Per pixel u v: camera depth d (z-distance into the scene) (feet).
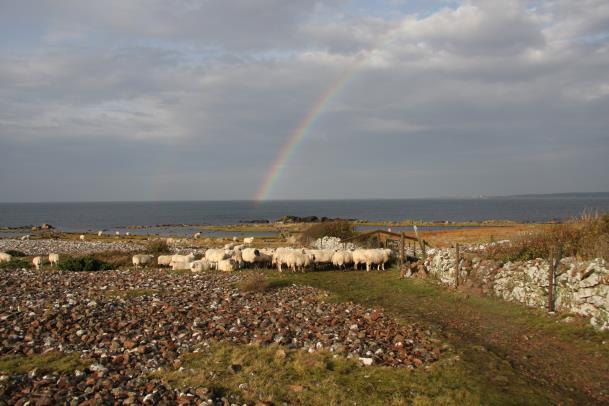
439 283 78.84
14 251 156.15
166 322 54.80
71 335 48.83
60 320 54.13
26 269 111.45
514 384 37.52
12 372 38.24
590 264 54.19
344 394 35.37
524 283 62.44
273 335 50.08
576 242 64.80
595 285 52.08
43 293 71.51
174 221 588.09
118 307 61.87
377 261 100.94
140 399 33.55
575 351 45.42
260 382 37.14
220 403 33.55
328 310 62.18
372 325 54.65
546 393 36.09
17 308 60.08
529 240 71.20
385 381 37.99
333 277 92.73
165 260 117.80
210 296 70.64
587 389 37.22
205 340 48.08
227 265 102.63
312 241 167.22
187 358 42.86
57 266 112.57
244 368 40.14
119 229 425.28
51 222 576.61
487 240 141.90
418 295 73.36
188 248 177.47
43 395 33.42
